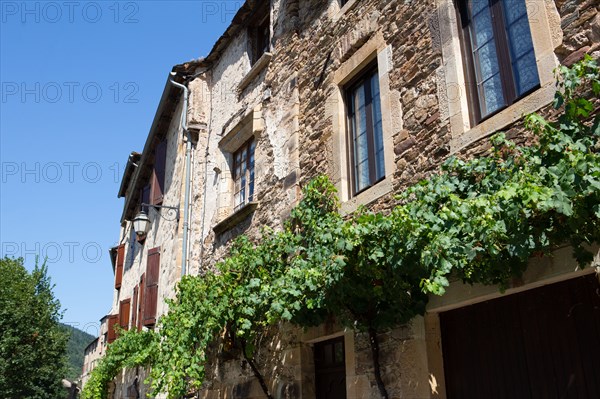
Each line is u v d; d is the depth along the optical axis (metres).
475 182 3.72
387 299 4.13
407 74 4.97
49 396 22.12
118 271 16.55
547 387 3.52
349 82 5.97
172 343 6.25
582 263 2.91
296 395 5.54
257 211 7.20
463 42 4.53
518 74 4.04
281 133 6.98
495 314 3.95
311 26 6.84
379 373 4.23
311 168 6.20
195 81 10.23
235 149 8.73
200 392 7.56
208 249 8.64
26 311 21.58
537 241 2.88
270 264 5.80
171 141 11.91
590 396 3.26
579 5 3.50
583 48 3.43
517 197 2.75
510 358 3.78
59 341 22.61
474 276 3.50
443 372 4.20
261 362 6.29
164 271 10.66
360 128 5.72
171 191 11.14
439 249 3.16
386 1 5.47
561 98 3.06
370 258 3.68
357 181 5.62
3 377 20.44
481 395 3.92
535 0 3.80
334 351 5.51
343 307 4.36
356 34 5.83
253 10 8.65
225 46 9.74
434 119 4.54
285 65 7.25
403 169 4.79
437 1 4.77
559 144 2.86
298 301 4.53
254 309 5.53
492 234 2.95
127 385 12.60
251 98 8.18
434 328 4.27
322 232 4.39
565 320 3.46
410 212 3.50
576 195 2.63
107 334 16.41
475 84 4.37
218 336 7.11
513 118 3.79
